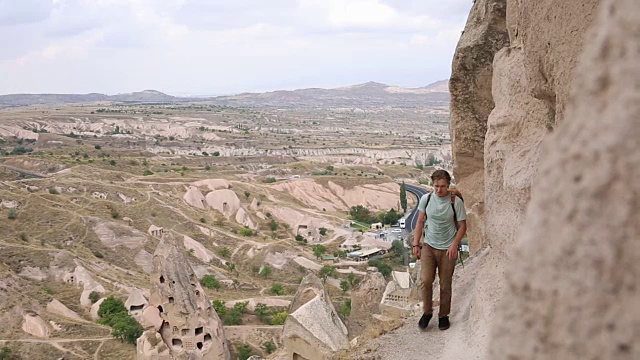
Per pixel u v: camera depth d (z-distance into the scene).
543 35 6.20
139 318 46.66
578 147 2.08
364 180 126.50
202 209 91.06
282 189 115.88
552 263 2.06
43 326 44.16
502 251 7.67
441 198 8.12
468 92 12.80
